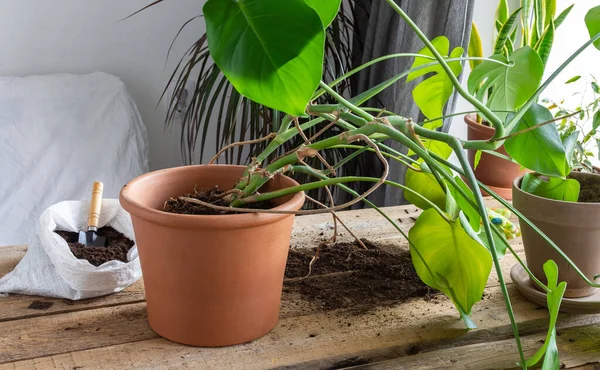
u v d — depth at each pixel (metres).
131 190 0.88
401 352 0.88
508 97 0.93
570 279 0.96
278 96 0.67
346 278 1.07
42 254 0.99
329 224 1.28
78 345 0.86
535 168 0.90
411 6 1.73
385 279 1.07
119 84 2.27
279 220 0.82
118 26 2.43
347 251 1.16
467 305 0.93
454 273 0.94
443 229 0.92
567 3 1.91
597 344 0.91
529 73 0.89
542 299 0.98
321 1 0.70
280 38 0.64
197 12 2.50
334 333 0.91
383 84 0.87
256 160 0.90
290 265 1.10
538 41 1.60
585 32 1.92
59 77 2.23
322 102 2.00
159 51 2.50
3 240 1.78
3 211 1.88
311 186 0.84
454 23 1.67
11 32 2.33
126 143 2.16
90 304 0.97
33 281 0.98
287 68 0.65
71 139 2.09
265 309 0.88
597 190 1.02
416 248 0.94
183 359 0.83
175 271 0.82
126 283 0.99
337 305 0.99
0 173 1.97
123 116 2.20
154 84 2.53
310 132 1.97
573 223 0.92
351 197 2.16
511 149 0.91
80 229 1.07
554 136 0.88
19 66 2.37
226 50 0.65
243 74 0.66
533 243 0.98
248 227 0.79
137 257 0.99
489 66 0.85
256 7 0.62
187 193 0.97
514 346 0.91
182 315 0.85
